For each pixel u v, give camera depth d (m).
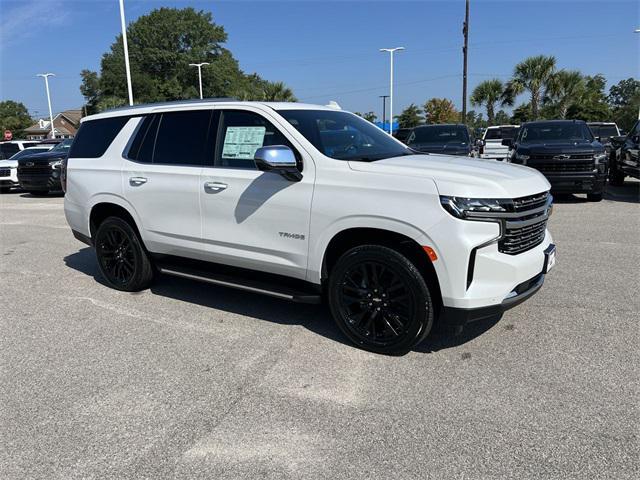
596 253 6.61
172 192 4.79
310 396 3.33
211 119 4.66
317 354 3.94
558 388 3.33
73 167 5.78
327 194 3.87
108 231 5.52
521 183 3.70
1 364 3.91
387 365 3.73
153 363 3.87
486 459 2.67
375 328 3.90
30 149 19.31
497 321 4.46
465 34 28.89
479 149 13.66
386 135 5.04
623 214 9.47
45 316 4.93
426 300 3.63
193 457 2.76
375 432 2.93
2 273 6.58
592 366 3.61
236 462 2.71
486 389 3.35
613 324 4.32
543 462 2.63
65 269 6.73
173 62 69.94
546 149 10.64
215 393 3.40
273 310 4.92
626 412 3.04
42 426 3.08
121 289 5.64
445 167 3.79
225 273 4.72
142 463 2.72
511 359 3.75
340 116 4.82
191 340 4.27
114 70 67.44
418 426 2.97
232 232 4.43
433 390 3.36
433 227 3.46
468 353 3.88
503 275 3.53
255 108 4.39
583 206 10.55
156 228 5.01
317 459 2.71
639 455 2.66
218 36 74.00
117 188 5.26
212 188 4.49
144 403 3.30
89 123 5.76
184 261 5.00
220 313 4.88
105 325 4.66
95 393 3.45
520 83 34.69
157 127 5.07
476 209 3.42
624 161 12.77
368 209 3.67
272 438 2.91
